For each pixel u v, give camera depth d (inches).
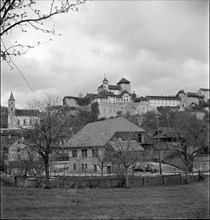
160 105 4827.8
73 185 828.0
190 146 1136.2
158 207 429.1
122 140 1352.1
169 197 544.7
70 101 4547.2
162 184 907.4
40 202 449.1
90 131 1722.4
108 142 1395.2
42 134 850.1
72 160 1678.2
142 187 837.2
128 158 967.6
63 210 399.5
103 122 1745.8
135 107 4635.8
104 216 368.8
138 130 1593.3
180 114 2154.3
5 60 307.9
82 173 1553.9
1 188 539.5
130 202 484.1
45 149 825.5
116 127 1566.2
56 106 1067.9
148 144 1621.6
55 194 569.9
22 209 385.7
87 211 399.9
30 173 1128.8
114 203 476.1
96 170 1462.8
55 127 885.8
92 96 4781.0
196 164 1339.8
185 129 1123.3
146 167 1392.7
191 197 505.0
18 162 1216.2
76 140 1690.5
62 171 1665.8
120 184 879.1
